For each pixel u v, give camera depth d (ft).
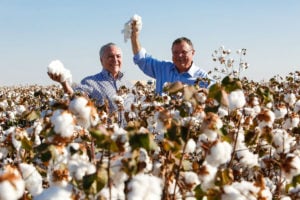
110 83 20.70
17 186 5.81
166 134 7.91
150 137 6.66
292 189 8.76
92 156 8.13
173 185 8.15
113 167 6.88
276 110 12.03
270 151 9.99
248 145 10.41
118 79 21.12
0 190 5.62
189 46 21.48
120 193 6.89
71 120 7.30
